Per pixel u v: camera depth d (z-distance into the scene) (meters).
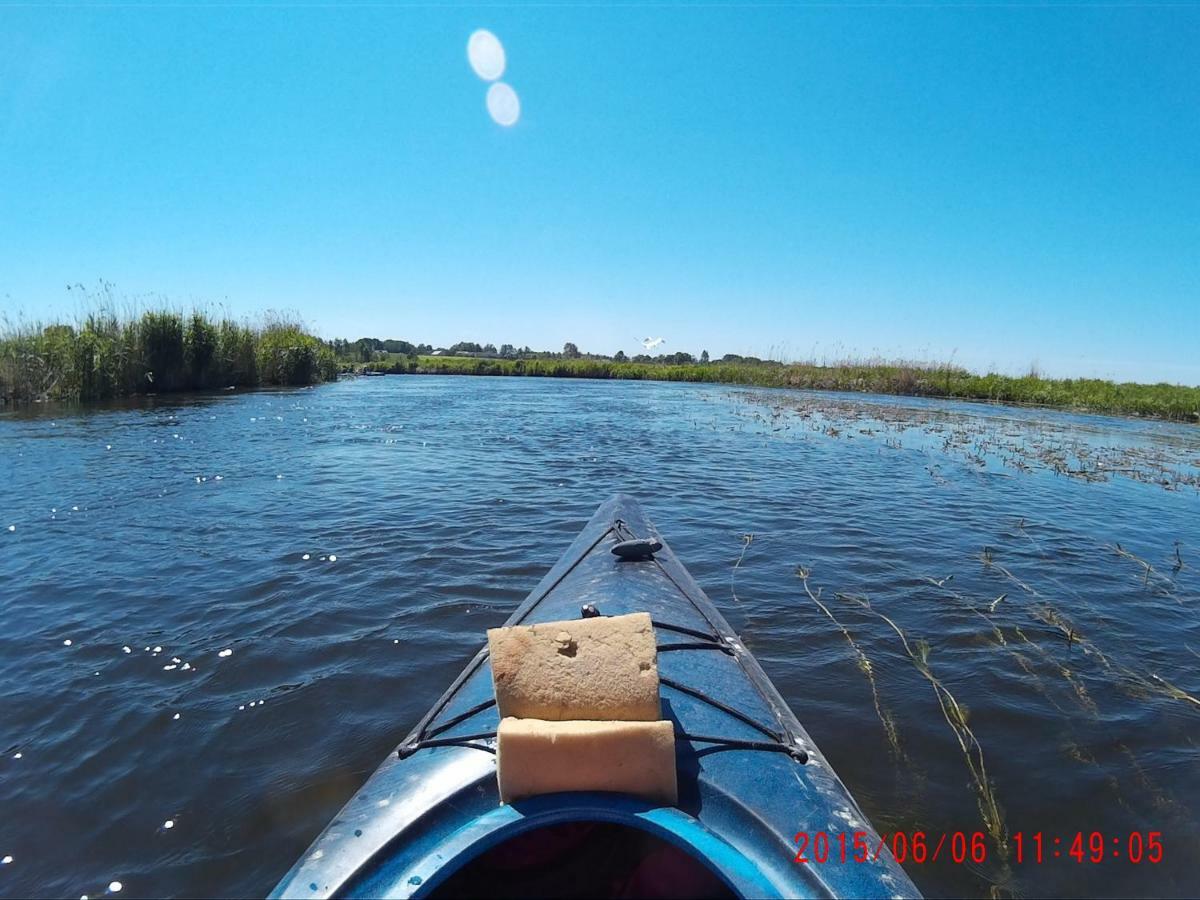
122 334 20.64
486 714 2.29
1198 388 26.84
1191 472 11.04
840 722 3.54
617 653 1.81
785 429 16.11
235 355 25.62
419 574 5.50
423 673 3.95
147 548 6.09
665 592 3.56
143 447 11.16
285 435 13.16
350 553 6.01
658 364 54.41
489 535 6.63
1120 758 3.27
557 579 3.96
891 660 4.20
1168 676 4.08
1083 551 6.55
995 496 8.96
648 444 13.38
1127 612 5.04
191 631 4.46
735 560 6.10
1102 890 2.54
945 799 2.99
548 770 1.72
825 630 4.62
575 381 43.62
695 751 2.07
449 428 15.24
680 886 1.94
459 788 1.87
